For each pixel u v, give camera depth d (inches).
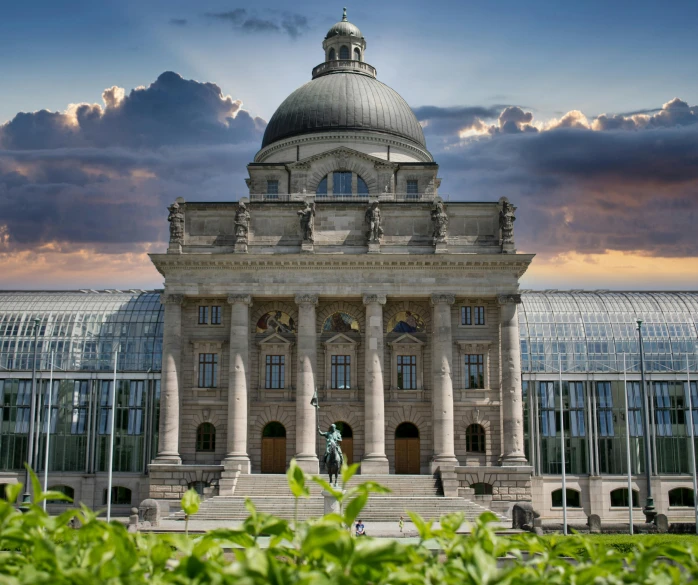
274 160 4507.9
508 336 3737.7
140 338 4160.9
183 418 3782.0
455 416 3774.6
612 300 4347.9
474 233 3880.4
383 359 3786.9
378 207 3836.1
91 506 3929.6
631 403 4062.5
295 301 3757.4
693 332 4212.6
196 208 3895.2
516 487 3604.8
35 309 4308.6
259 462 3791.8
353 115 4416.8
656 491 3966.5
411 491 3469.5
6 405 4062.5
